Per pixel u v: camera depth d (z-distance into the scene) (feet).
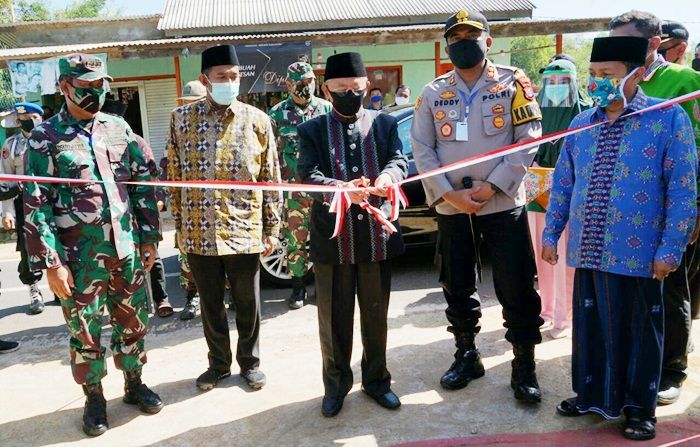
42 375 11.60
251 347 10.42
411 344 11.96
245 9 37.91
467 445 8.25
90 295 8.87
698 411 8.87
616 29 9.05
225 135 9.89
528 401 9.19
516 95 9.04
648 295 8.03
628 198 7.90
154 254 9.78
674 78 8.88
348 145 9.04
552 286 12.34
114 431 9.15
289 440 8.62
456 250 9.68
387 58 35.47
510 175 8.87
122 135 9.23
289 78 14.57
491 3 37.55
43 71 25.59
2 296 18.22
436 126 9.44
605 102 7.95
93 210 8.71
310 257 9.29
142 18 35.32
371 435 8.64
